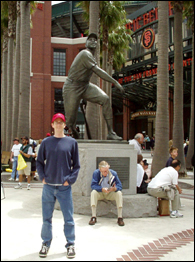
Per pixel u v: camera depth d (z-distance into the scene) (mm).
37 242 4234
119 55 24719
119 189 5461
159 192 5980
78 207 5992
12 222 5258
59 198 3740
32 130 31734
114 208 5820
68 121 6844
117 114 42219
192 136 15945
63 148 3674
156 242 4383
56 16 40594
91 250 3967
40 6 32594
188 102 30828
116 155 6121
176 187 6188
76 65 6531
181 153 13523
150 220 5738
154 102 34094
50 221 3799
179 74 14211
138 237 4590
